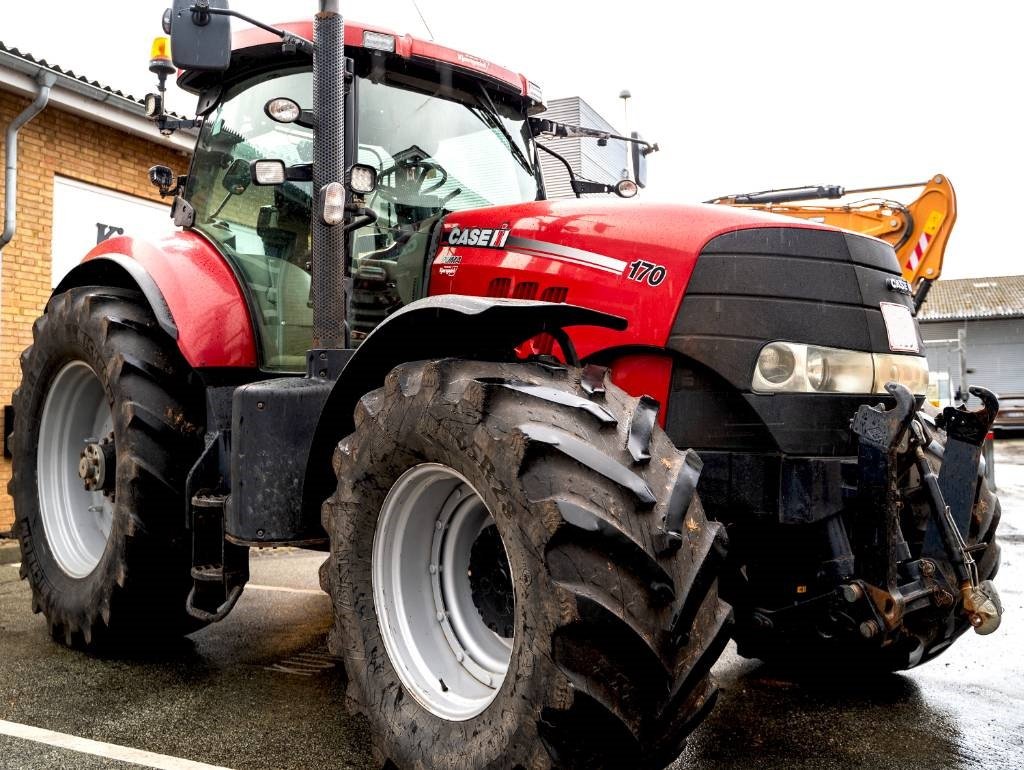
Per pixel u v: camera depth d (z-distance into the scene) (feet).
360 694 7.86
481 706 7.16
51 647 11.94
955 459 8.69
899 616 7.93
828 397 8.41
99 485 11.65
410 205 10.94
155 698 9.86
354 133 10.23
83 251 24.09
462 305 7.03
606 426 6.77
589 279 9.12
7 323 22.00
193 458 10.96
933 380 57.21
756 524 8.45
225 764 8.04
